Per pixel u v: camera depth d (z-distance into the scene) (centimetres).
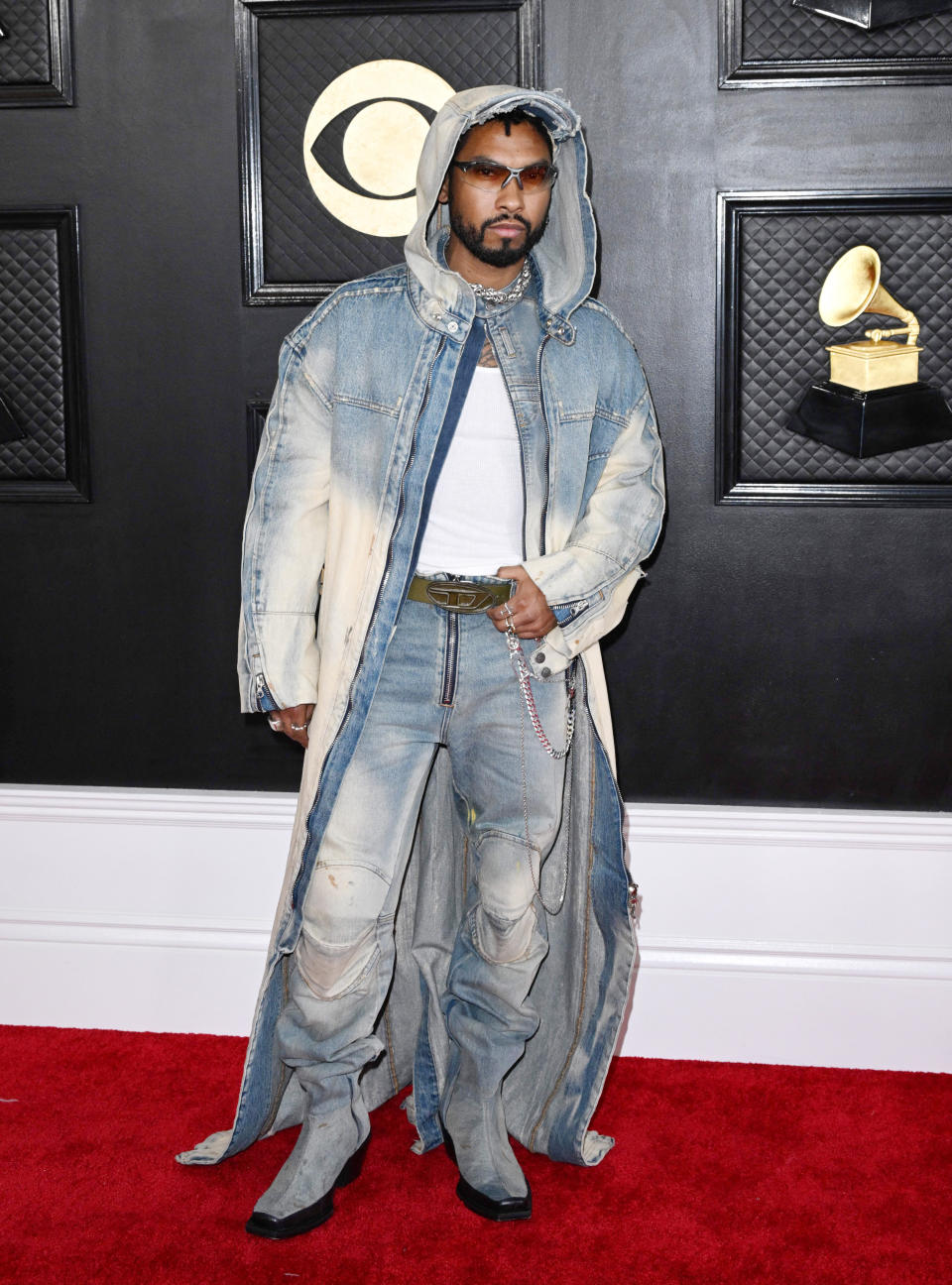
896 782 281
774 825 279
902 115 259
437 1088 249
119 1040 291
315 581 221
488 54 263
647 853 283
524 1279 208
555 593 212
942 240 263
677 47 261
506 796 220
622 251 269
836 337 267
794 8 258
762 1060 285
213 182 271
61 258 276
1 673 294
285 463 217
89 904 295
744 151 263
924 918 279
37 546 289
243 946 291
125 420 282
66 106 271
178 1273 209
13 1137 249
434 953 253
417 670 215
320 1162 223
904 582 274
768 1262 212
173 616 288
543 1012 254
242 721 291
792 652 279
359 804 216
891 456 269
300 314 274
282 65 266
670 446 274
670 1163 242
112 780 295
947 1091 271
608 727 233
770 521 275
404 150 267
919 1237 218
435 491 212
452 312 207
